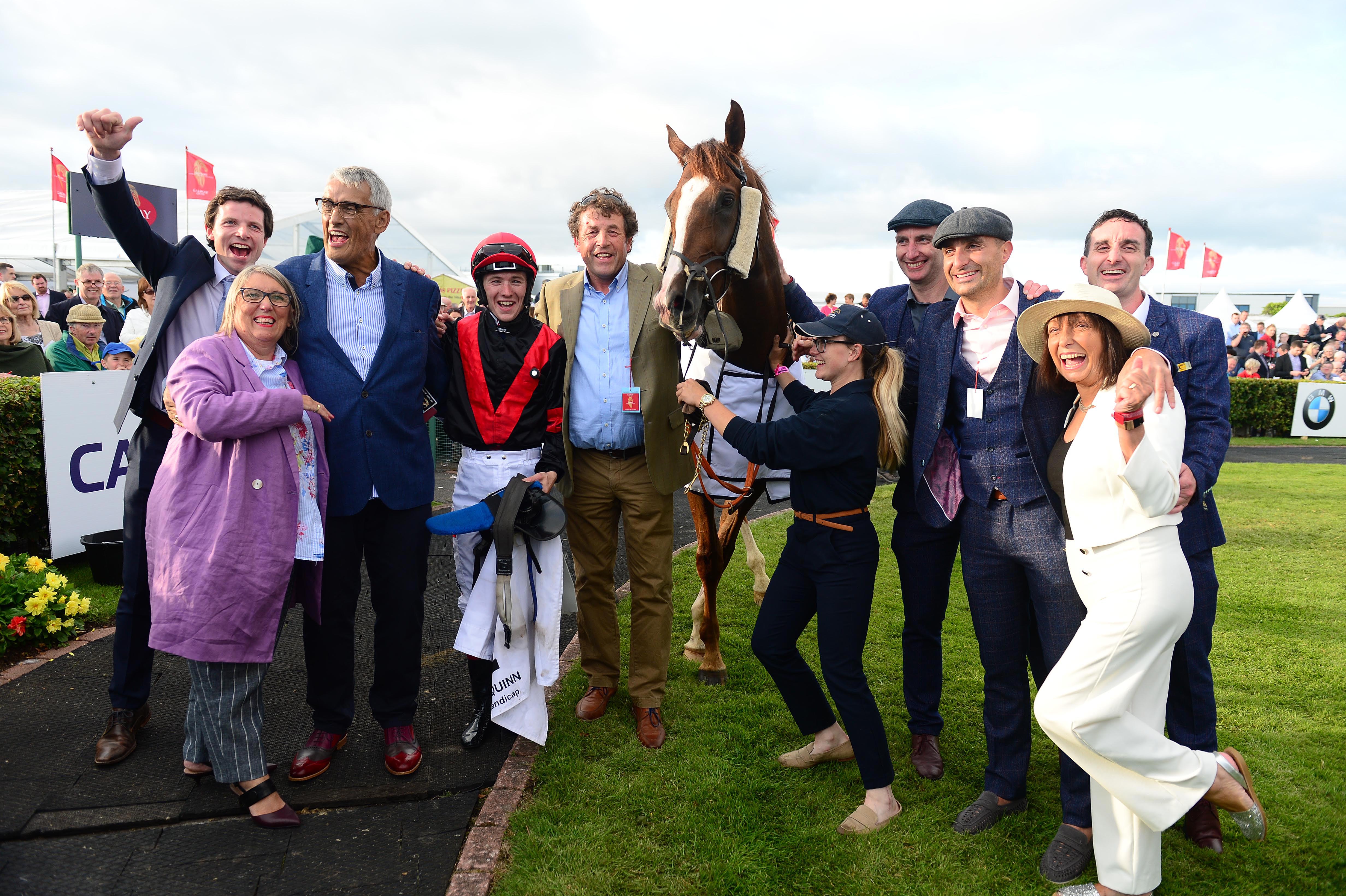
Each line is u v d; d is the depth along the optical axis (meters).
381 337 2.54
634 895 2.04
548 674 2.62
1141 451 1.84
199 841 2.22
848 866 2.19
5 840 2.17
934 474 2.47
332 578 2.51
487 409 2.72
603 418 2.82
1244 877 2.20
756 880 2.10
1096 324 2.01
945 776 2.67
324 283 2.50
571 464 2.90
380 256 2.65
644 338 2.85
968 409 2.36
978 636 2.43
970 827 2.35
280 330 2.34
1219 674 3.53
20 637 3.30
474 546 2.79
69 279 10.25
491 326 2.73
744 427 2.43
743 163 3.00
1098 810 2.04
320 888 2.06
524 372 2.70
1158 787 1.93
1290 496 7.95
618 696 3.20
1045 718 1.97
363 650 3.54
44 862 2.09
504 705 2.60
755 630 2.59
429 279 2.77
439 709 3.05
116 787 2.42
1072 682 1.94
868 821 2.35
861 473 2.38
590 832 2.27
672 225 2.88
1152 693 1.99
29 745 2.62
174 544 2.18
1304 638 3.99
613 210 2.72
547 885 2.05
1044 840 2.32
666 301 2.75
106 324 6.87
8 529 4.31
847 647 2.37
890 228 2.96
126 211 2.41
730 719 3.04
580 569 2.99
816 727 2.66
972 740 2.91
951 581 4.82
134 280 11.07
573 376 2.84
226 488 2.20
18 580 3.47
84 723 2.78
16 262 10.16
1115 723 1.91
